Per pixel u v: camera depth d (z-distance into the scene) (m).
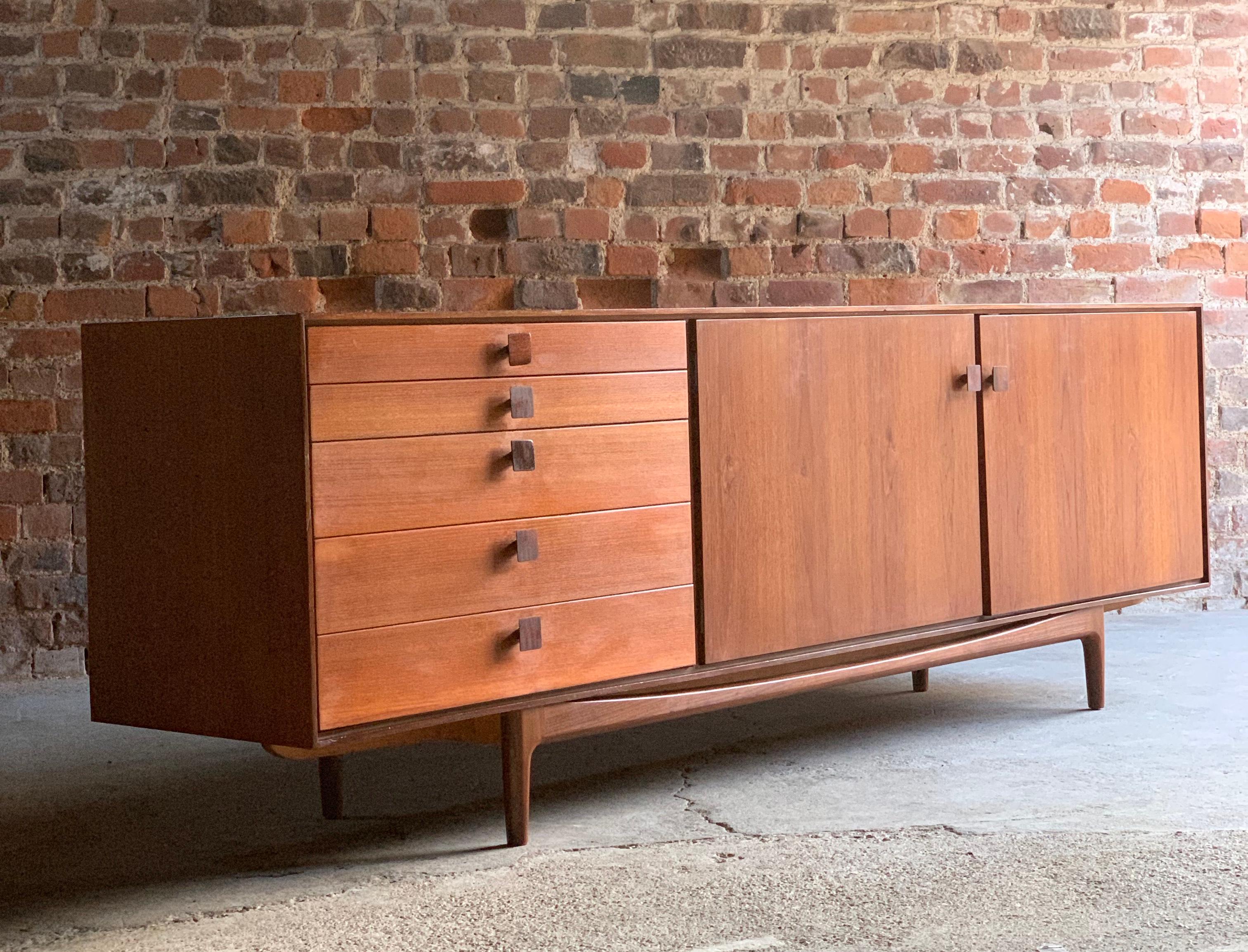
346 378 2.03
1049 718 3.05
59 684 3.62
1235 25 4.24
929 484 2.77
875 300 4.13
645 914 1.93
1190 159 4.25
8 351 3.62
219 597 2.10
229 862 2.23
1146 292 4.25
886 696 3.36
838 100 4.08
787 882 2.05
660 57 3.98
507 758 2.26
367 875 2.14
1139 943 1.78
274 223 3.76
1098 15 4.20
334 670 2.02
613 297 3.98
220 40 3.71
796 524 2.57
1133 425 3.13
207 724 2.13
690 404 2.45
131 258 3.68
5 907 2.04
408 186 3.83
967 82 4.15
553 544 2.27
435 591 2.13
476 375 2.18
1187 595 4.25
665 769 2.74
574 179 3.94
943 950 1.78
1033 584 2.94
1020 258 4.20
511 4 3.88
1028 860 2.11
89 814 2.51
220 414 2.07
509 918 1.93
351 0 3.78
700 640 2.46
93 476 2.26
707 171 4.02
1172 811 2.34
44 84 3.62
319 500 2.00
